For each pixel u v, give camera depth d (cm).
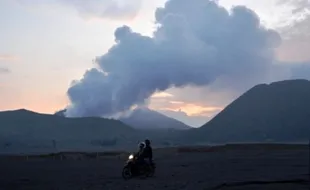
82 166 4616
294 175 2325
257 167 3181
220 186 1958
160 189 1958
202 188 1928
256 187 1833
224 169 3144
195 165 3884
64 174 3366
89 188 2155
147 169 2769
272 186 1844
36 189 2227
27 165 5281
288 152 5931
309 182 1944
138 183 2325
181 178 2541
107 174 3216
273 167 3103
